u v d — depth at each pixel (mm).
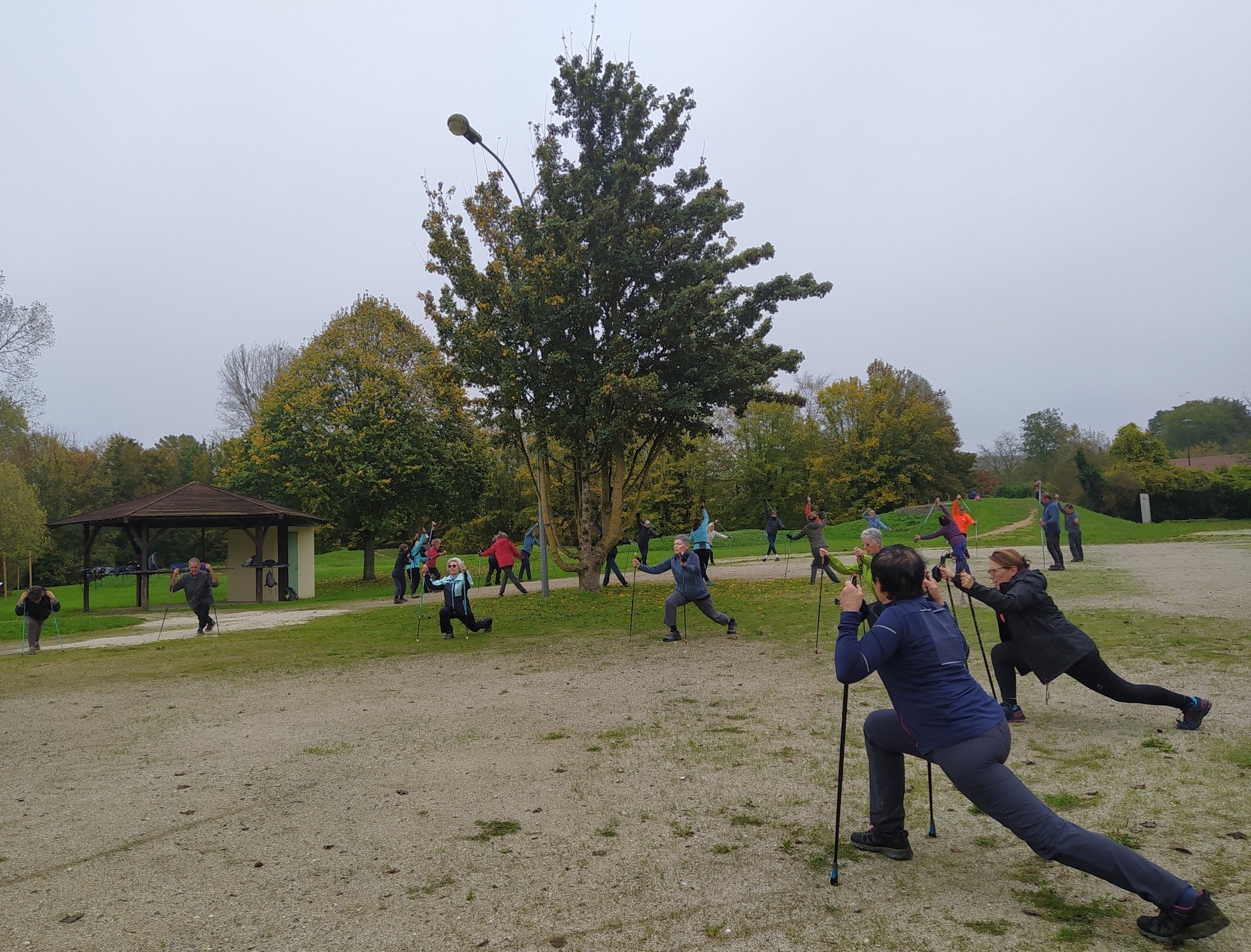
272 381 51625
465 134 18422
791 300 20250
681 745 6801
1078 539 22953
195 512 26297
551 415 18750
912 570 3941
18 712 9430
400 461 34500
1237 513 59281
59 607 15492
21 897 4227
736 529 64875
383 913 3932
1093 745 6184
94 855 4812
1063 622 6371
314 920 3875
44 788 6266
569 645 12875
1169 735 6336
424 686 9992
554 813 5305
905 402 66938
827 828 4840
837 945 3441
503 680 10156
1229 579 16938
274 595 28250
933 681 3738
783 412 64688
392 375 35938
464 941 3621
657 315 18328
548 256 18406
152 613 24781
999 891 3918
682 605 12891
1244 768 5477
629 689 9250
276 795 5895
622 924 3727
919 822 4887
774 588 19625
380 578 38469
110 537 60344
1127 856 3318
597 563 21000
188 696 9984
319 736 7660
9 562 42688
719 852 4527
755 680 9445
